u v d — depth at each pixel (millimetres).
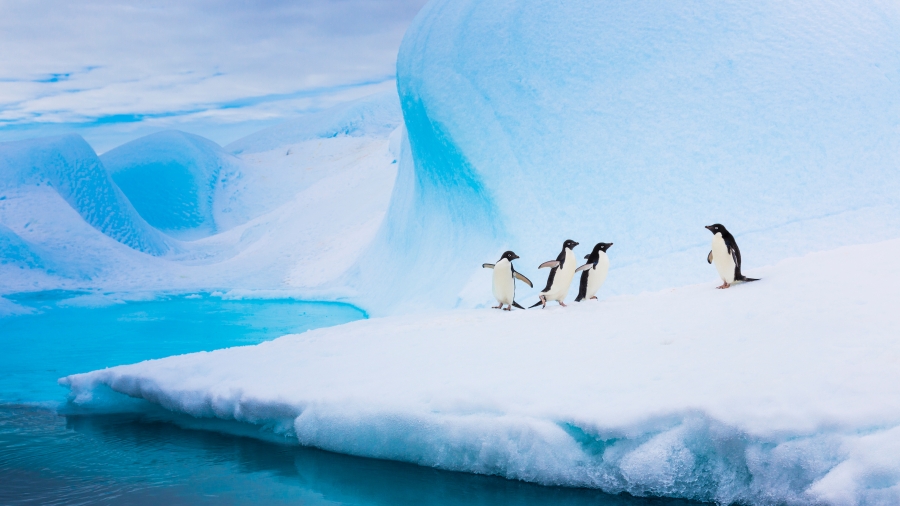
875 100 11375
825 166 10852
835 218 10141
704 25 12773
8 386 8383
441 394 4527
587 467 3951
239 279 22500
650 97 12281
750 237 10266
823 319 4992
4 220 23969
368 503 3934
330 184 31750
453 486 4094
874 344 4344
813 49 12148
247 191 47469
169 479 4426
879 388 3654
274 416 5180
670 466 3725
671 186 11273
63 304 18547
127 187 45188
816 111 11383
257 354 6660
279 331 13391
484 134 13383
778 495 3418
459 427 4270
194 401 5695
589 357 5051
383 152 33031
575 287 10953
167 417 5898
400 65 16609
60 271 21984
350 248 23188
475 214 13492
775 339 4770
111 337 13031
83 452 5031
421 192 16672
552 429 3990
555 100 12883
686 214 10914
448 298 12172
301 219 28312
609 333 5762
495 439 4145
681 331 5410
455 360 5438
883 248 6859
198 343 12133
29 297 19203
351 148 53812
